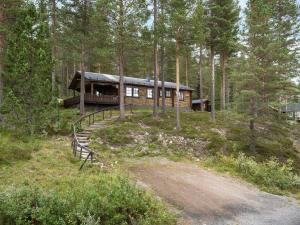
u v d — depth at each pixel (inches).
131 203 375.6
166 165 714.2
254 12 832.9
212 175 661.3
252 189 589.0
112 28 957.8
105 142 840.9
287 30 1187.9
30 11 751.7
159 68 2053.4
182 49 984.9
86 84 1459.2
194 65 2160.4
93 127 962.7
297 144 1064.2
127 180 452.1
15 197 337.1
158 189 530.9
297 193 597.6
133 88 1489.9
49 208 324.5
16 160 563.5
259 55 828.0
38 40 737.0
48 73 761.6
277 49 808.9
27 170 518.6
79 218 320.5
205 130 1003.9
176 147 861.2
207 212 448.1
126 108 1437.0
